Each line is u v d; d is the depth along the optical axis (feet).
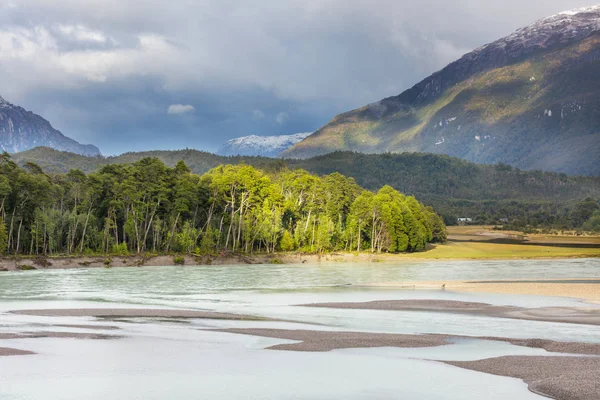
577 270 411.34
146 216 493.36
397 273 390.63
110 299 238.48
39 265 408.87
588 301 223.71
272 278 348.59
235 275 369.71
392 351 132.36
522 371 113.19
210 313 193.88
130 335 151.84
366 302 224.53
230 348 135.64
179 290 276.62
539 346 137.59
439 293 256.52
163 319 180.65
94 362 122.01
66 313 193.47
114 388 104.53
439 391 101.71
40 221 448.24
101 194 512.63
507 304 215.72
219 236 515.91
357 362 121.90
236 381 108.58
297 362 122.21
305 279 342.03
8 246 441.68
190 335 152.05
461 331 158.92
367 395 100.27
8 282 312.71
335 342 142.41
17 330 158.92
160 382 108.17
